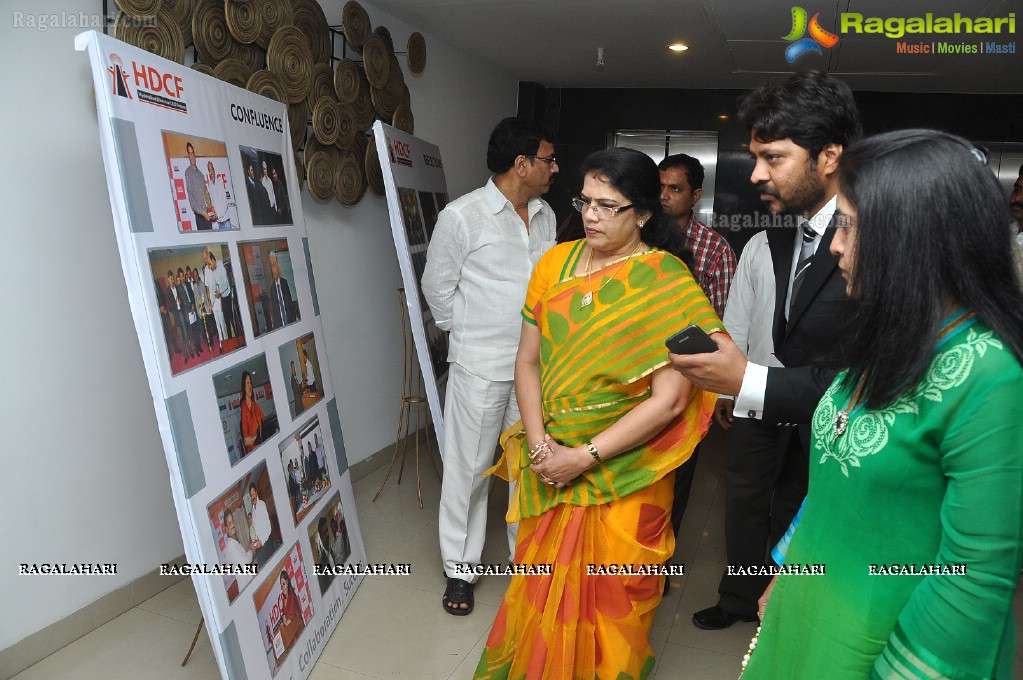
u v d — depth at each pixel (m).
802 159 1.49
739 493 2.32
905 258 0.82
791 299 1.83
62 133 2.09
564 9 3.77
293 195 2.37
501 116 5.58
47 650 2.14
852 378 0.94
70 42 2.09
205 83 1.85
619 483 1.78
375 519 3.24
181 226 1.66
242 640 1.72
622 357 1.75
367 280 3.75
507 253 2.46
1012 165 5.61
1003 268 0.81
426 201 3.31
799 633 1.04
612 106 6.18
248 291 1.97
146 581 2.46
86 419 2.23
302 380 2.28
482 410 2.47
